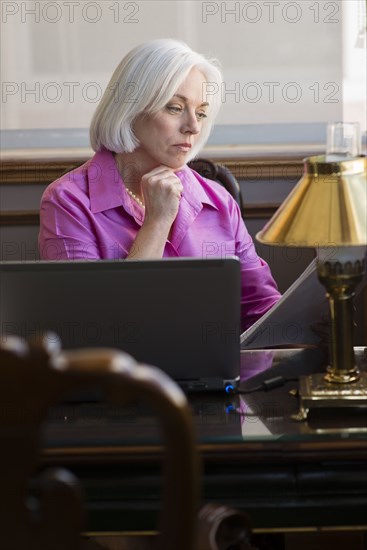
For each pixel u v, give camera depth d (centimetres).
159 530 181
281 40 542
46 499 182
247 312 409
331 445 240
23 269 266
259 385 284
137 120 381
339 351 262
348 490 245
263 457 241
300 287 317
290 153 541
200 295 270
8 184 533
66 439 242
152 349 272
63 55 540
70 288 266
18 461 177
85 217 384
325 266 258
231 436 241
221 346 274
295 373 295
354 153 261
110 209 388
